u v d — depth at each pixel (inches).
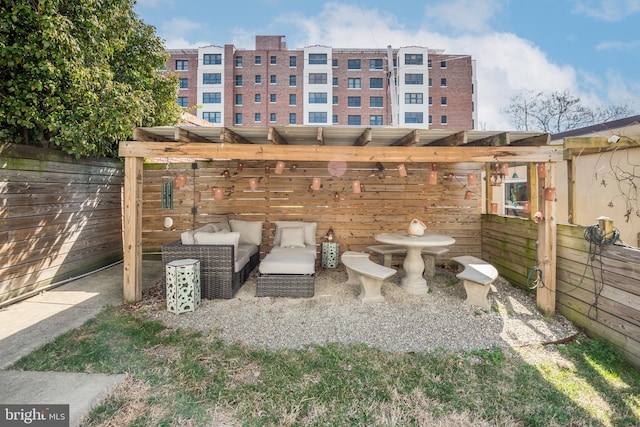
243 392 93.7
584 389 98.1
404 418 84.6
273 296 174.4
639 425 83.1
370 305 162.6
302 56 1219.2
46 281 182.7
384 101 1217.4
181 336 127.1
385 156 157.5
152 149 158.7
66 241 197.6
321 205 244.7
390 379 101.2
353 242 244.5
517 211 267.3
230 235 177.0
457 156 155.5
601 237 125.3
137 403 88.4
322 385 97.4
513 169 272.5
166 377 100.0
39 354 111.7
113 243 243.6
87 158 214.4
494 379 102.6
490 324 141.8
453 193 241.6
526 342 126.5
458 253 241.4
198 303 159.9
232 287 171.9
